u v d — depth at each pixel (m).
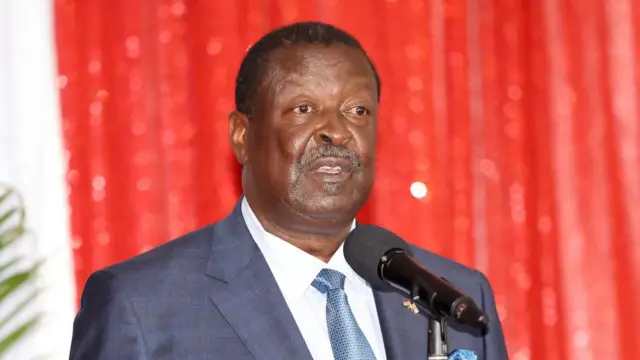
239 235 6.60
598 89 11.11
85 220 10.02
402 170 10.71
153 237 10.18
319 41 6.53
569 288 10.91
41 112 9.95
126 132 10.22
